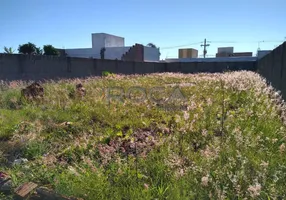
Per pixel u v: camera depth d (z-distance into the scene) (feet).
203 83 25.99
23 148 9.41
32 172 7.60
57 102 16.88
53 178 7.16
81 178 6.77
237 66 61.16
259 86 17.97
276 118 10.75
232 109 13.48
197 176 6.42
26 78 29.78
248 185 5.77
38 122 12.21
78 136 10.63
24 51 62.59
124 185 6.51
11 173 7.52
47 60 32.65
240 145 7.68
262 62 37.01
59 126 11.75
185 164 7.19
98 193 6.12
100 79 33.22
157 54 93.61
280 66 19.43
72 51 89.40
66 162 8.09
